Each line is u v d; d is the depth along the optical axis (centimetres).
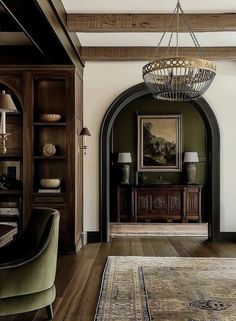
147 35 533
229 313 313
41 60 547
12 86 549
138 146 895
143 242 619
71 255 530
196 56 580
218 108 632
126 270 445
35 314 317
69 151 548
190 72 346
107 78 629
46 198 546
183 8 431
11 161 579
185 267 459
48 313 306
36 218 325
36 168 566
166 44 574
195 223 836
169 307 326
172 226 791
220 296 355
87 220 626
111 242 621
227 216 632
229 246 588
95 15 448
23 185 547
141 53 590
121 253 540
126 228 763
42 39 423
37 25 376
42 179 553
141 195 853
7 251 320
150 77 357
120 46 588
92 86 629
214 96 633
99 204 625
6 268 270
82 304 338
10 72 549
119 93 628
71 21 448
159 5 425
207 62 334
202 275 424
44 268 286
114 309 322
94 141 628
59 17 407
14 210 558
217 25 443
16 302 275
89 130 628
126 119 897
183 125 893
